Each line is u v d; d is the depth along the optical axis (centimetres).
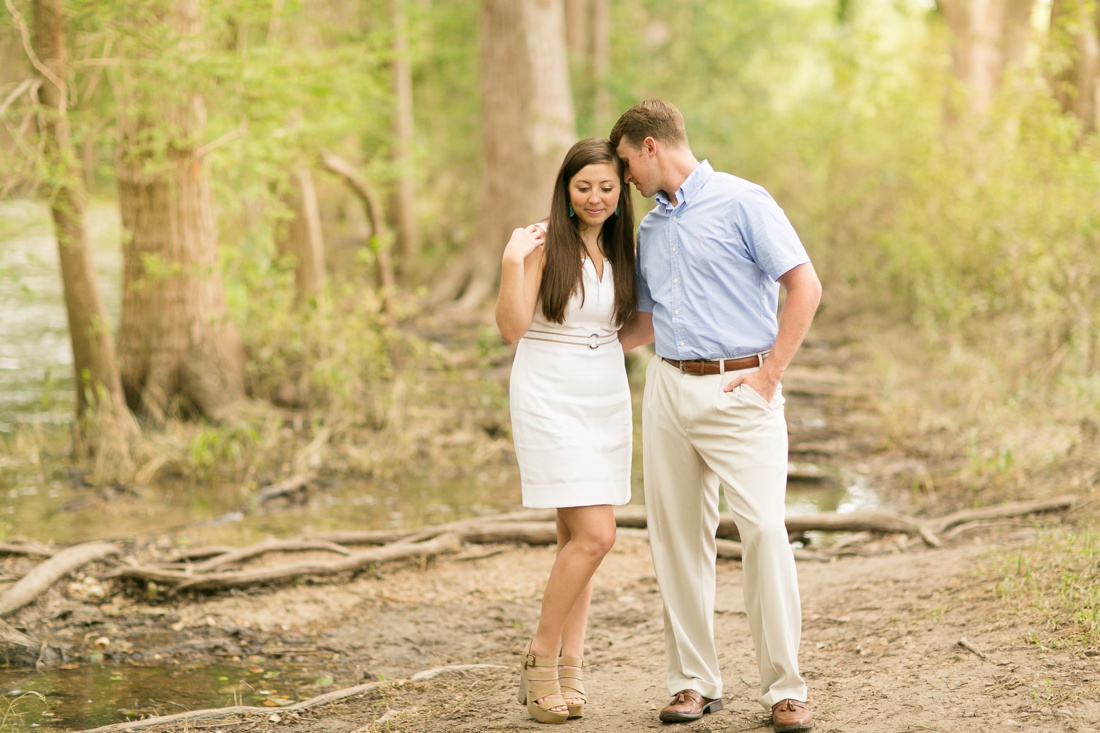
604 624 577
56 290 2045
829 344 1493
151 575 618
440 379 1271
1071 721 364
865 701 412
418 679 500
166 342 1020
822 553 683
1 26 808
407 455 960
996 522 714
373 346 1148
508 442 1027
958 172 1388
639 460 986
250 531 757
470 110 2439
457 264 1938
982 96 1675
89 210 930
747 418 393
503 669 510
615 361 427
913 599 539
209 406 1016
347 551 686
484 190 1928
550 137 1845
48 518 784
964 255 1322
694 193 402
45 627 573
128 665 528
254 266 1143
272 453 946
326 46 1525
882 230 1634
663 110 406
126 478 879
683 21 2820
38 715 465
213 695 491
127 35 846
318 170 1192
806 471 900
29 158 762
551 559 691
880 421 1060
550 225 416
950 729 372
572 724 421
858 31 1738
